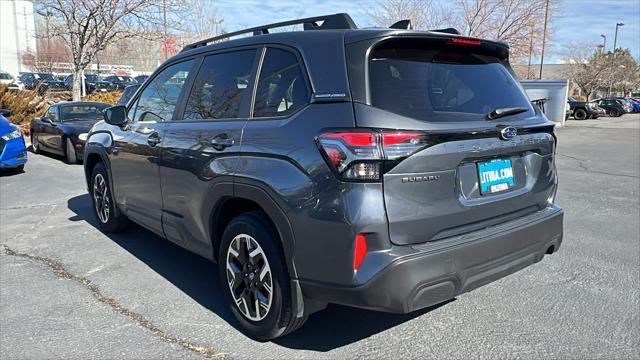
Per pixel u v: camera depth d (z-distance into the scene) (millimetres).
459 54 3158
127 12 16438
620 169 10797
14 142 8922
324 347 3111
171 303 3746
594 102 38594
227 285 3336
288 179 2758
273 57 3178
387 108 2604
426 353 3031
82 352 3045
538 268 4438
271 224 3014
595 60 55625
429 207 2623
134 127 4473
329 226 2572
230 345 3133
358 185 2496
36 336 3240
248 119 3178
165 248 5020
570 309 3607
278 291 2926
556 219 3277
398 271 2492
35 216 6238
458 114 2842
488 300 3773
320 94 2754
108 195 5270
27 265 4520
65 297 3838
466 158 2768
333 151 2559
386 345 3131
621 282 4105
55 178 8898
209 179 3316
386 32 2756
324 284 2660
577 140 18453
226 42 3650
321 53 2865
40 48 40438
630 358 2953
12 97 16078
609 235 5488
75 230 5629
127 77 37844
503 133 2926
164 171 3904
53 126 10828
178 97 3965
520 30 23422
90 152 5418
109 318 3496
